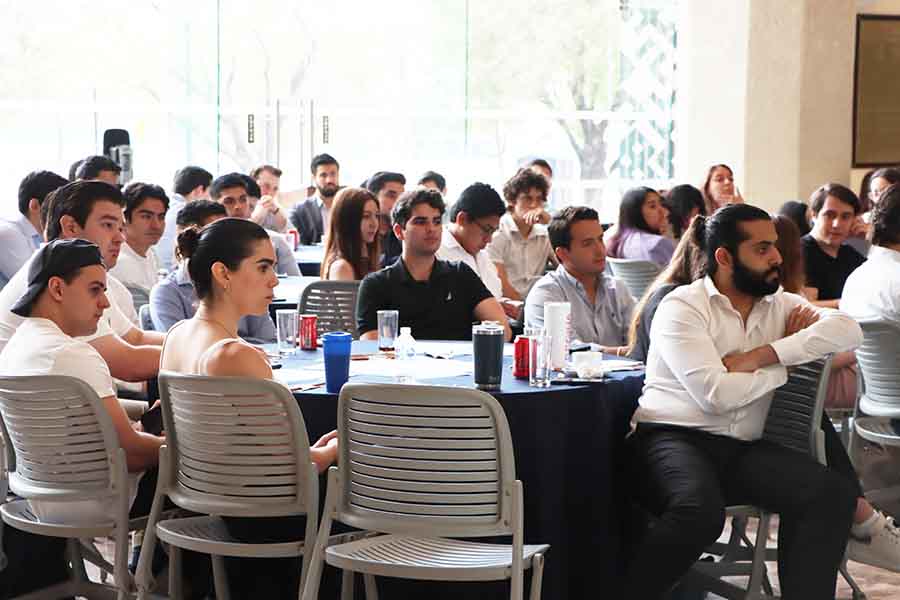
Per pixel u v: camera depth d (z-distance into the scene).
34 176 5.36
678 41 9.68
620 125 9.67
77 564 3.62
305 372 3.83
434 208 4.57
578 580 3.58
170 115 8.73
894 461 4.88
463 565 2.92
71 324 3.41
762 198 9.33
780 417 3.72
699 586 3.73
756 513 3.50
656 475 3.47
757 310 3.68
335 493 3.05
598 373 3.65
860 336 3.58
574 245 4.54
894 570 3.75
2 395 3.28
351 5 9.02
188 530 3.24
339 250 5.62
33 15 8.51
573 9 9.41
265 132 8.93
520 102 9.40
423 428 2.93
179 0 8.67
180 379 3.12
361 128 9.16
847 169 9.34
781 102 9.20
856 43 10.32
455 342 4.37
